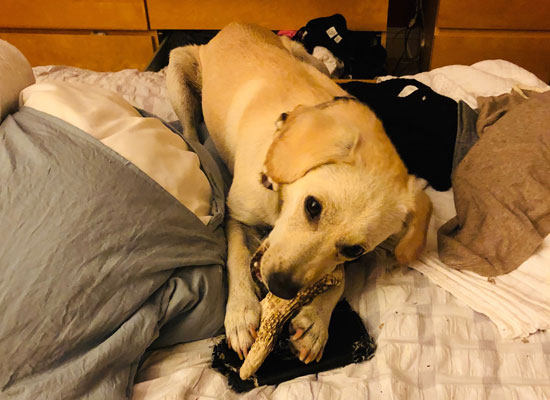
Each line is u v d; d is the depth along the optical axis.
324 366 1.02
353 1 2.86
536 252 1.21
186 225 1.09
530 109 1.48
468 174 1.43
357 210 0.96
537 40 2.87
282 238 1.01
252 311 1.07
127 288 0.96
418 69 3.38
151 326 0.96
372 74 2.74
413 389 0.99
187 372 0.98
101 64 3.17
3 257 0.88
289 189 1.05
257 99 1.37
